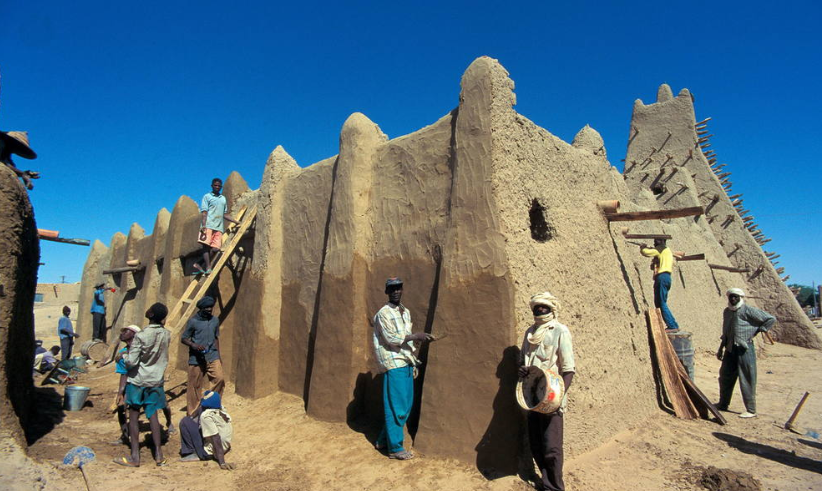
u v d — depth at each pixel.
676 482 4.43
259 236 8.34
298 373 7.37
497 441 4.46
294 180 8.21
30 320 5.84
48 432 5.69
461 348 4.88
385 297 6.14
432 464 4.69
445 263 5.18
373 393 6.10
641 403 6.17
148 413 5.21
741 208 17.31
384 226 6.38
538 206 5.65
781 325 14.91
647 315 7.20
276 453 5.45
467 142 5.26
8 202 4.91
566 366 4.11
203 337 6.45
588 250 6.21
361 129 6.75
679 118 16.98
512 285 4.75
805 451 5.24
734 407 7.09
